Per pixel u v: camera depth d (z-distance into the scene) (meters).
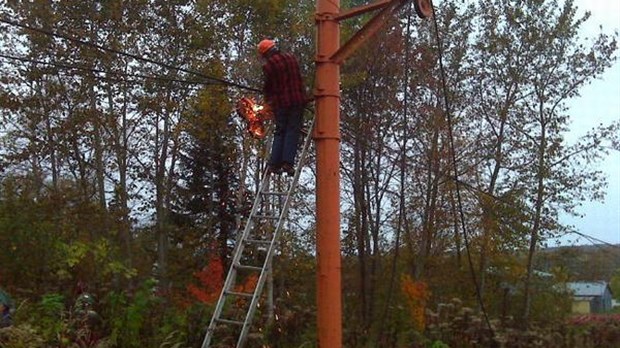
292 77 8.84
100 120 24.14
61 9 23.06
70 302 13.88
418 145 24.56
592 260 37.34
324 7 8.25
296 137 8.81
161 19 23.70
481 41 29.05
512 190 29.30
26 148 23.84
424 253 27.30
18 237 14.96
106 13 23.09
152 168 27.11
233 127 23.31
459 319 19.64
